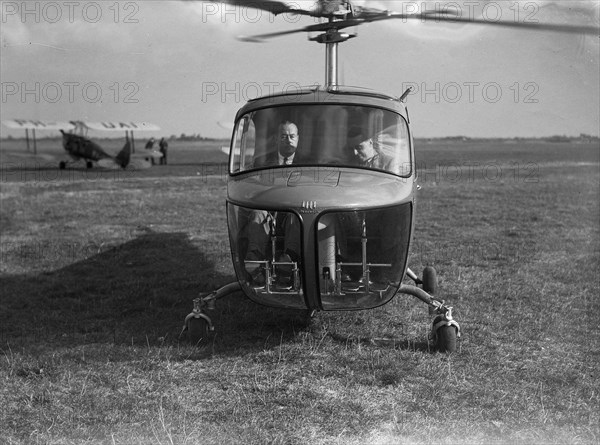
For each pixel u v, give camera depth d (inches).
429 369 197.0
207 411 169.5
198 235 443.2
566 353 215.0
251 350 216.7
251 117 223.6
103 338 232.7
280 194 198.2
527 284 306.7
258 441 151.8
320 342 220.8
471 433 155.6
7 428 159.3
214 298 229.3
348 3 228.5
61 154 1259.8
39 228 474.0
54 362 202.8
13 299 291.0
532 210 560.1
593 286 303.7
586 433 155.2
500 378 191.3
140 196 668.1
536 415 164.4
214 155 1987.0
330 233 201.8
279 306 206.2
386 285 212.2
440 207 581.3
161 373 195.5
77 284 317.1
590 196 660.7
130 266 357.4
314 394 179.6
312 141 216.8
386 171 213.6
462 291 293.6
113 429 158.4
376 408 170.7
